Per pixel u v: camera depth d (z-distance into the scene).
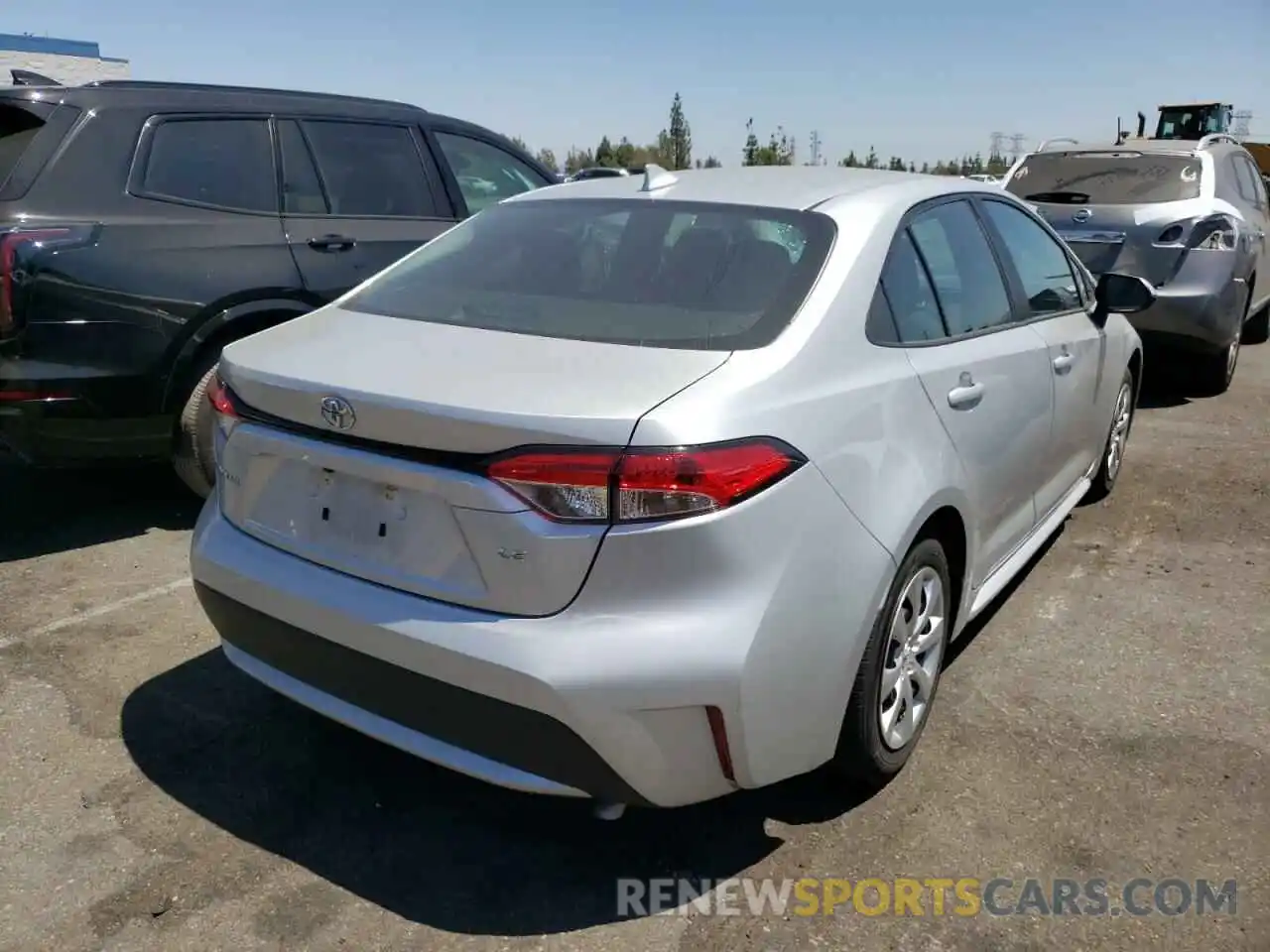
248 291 4.65
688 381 2.32
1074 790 2.91
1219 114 24.50
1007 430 3.38
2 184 4.16
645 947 2.35
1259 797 2.89
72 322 4.13
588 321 2.70
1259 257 7.94
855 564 2.47
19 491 5.25
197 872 2.57
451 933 2.38
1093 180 7.43
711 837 2.72
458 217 5.78
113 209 4.34
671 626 2.18
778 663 2.30
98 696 3.35
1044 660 3.65
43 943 2.33
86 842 2.66
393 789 2.91
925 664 3.00
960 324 3.27
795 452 2.34
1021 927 2.41
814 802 2.85
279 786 2.91
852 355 2.66
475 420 2.19
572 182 3.69
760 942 2.37
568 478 2.15
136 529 4.78
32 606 3.97
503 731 2.24
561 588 2.18
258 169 4.89
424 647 2.26
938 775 2.98
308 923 2.41
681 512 2.16
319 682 2.55
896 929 2.41
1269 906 2.48
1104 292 4.37
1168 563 4.52
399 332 2.77
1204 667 3.61
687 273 2.83
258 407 2.60
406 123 5.65
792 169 3.54
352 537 2.44
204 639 3.74
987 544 3.40
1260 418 6.96
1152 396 7.64
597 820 2.78
